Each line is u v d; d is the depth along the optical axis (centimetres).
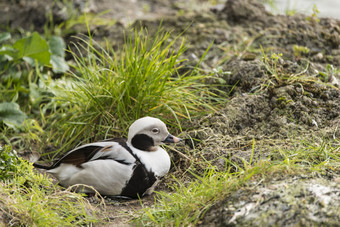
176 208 739
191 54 1232
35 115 1173
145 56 1030
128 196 841
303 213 637
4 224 717
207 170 891
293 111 971
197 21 1374
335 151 819
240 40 1300
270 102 1007
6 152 841
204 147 949
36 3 1609
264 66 1092
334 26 1322
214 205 710
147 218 745
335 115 959
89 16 1562
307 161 773
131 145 851
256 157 851
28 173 864
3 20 1577
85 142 1027
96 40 1401
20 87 1178
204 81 1139
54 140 1066
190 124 1009
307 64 1087
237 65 1123
